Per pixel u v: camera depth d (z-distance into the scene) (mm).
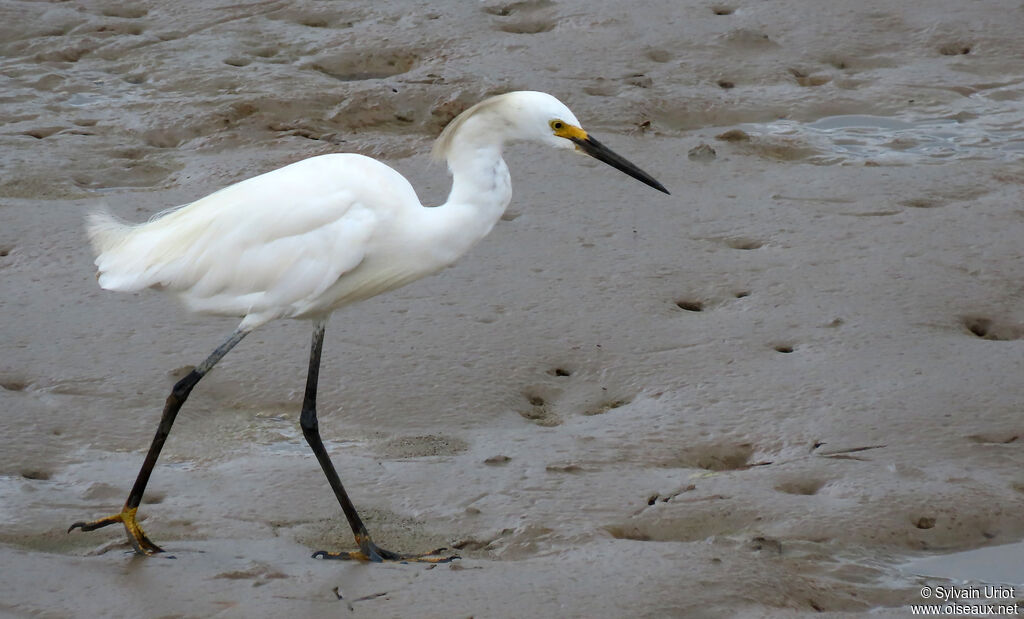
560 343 11727
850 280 12961
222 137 16812
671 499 9180
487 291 12672
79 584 7875
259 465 9641
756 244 13938
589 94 18344
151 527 8695
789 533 8742
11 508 8859
